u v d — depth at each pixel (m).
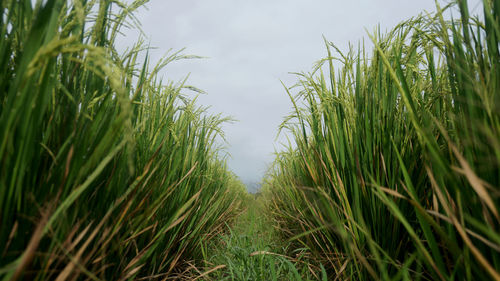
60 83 0.66
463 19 0.69
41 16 0.52
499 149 0.54
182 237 1.64
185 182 1.68
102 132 0.74
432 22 0.83
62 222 0.65
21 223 0.59
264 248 1.82
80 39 0.76
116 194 0.94
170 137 1.54
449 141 0.63
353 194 1.18
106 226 0.88
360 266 1.11
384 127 1.08
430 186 1.01
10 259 0.58
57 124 0.73
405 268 0.67
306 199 1.55
